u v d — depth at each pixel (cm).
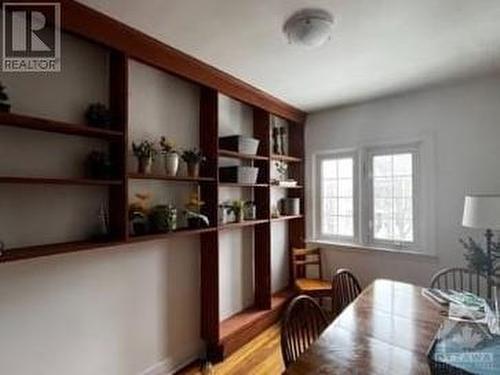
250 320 317
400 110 351
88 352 206
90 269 208
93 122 199
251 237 356
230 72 282
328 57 254
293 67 272
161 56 230
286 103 372
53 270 190
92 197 210
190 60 249
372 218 374
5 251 165
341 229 400
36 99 185
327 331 170
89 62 208
